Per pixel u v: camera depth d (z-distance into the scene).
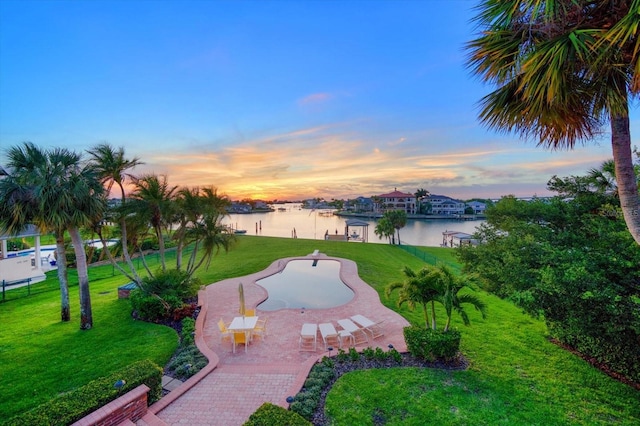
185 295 12.60
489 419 5.72
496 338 9.42
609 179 8.02
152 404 6.11
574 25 4.04
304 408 5.91
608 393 6.60
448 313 8.00
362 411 5.90
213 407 6.23
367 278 17.86
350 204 144.88
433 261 25.11
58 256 11.35
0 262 17.45
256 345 9.27
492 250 9.88
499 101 5.00
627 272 6.42
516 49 4.48
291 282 17.80
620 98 4.03
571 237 8.12
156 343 9.27
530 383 6.94
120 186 11.80
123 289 14.10
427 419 5.70
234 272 19.67
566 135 4.96
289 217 121.81
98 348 9.01
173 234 14.18
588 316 6.44
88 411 4.94
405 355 8.19
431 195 109.56
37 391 6.91
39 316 12.16
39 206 9.30
